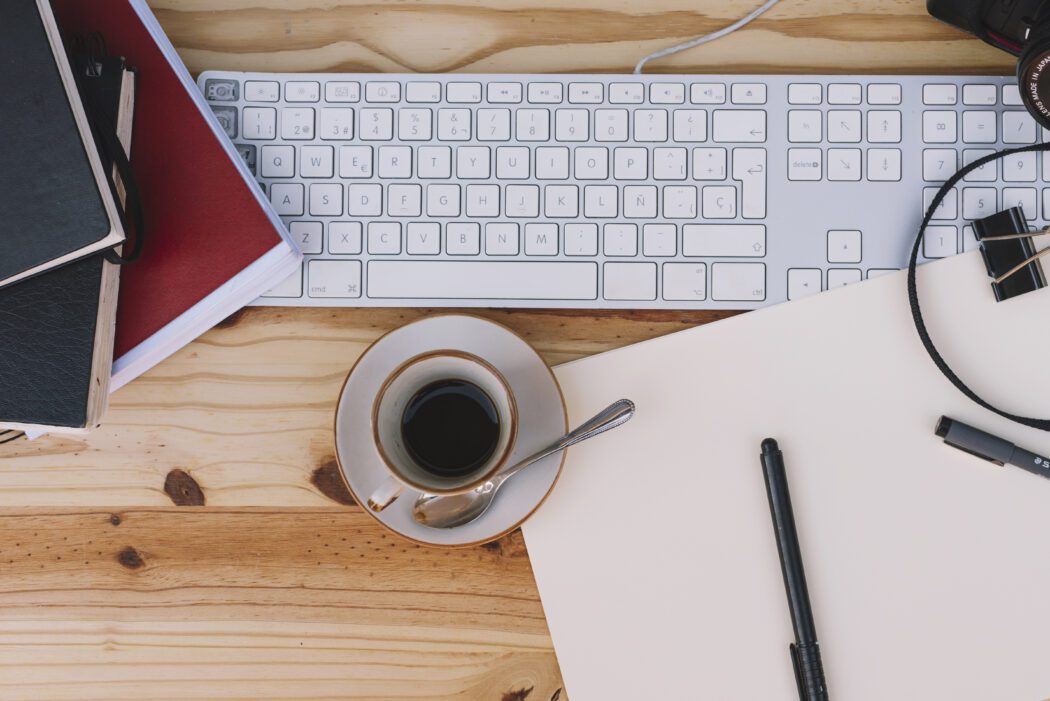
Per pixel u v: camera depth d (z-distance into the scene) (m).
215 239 0.51
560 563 0.55
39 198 0.47
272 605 0.56
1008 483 0.54
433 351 0.46
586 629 0.55
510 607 0.56
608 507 0.55
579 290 0.54
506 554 0.56
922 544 0.54
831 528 0.54
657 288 0.54
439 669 0.56
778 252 0.54
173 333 0.51
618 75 0.54
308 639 0.56
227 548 0.56
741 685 0.54
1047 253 0.54
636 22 0.57
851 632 0.54
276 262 0.51
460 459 0.52
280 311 0.56
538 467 0.52
